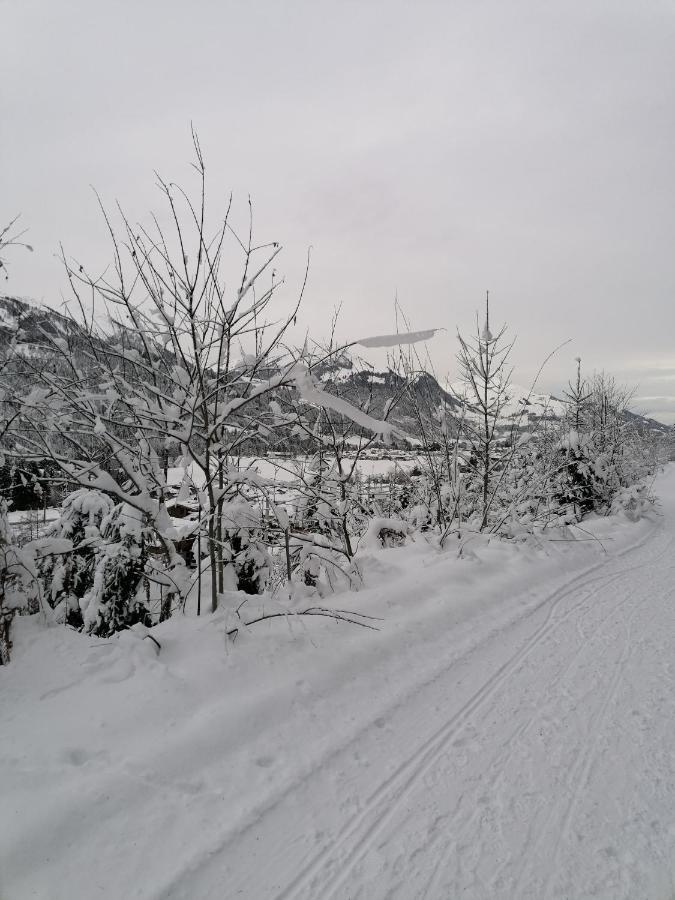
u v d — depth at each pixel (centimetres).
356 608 468
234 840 231
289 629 395
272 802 255
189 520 450
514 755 301
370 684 372
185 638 369
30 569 349
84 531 436
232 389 434
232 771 271
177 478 511
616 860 226
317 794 265
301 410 476
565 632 486
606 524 1033
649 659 425
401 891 212
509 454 803
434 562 619
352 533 798
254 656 362
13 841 208
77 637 347
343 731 317
